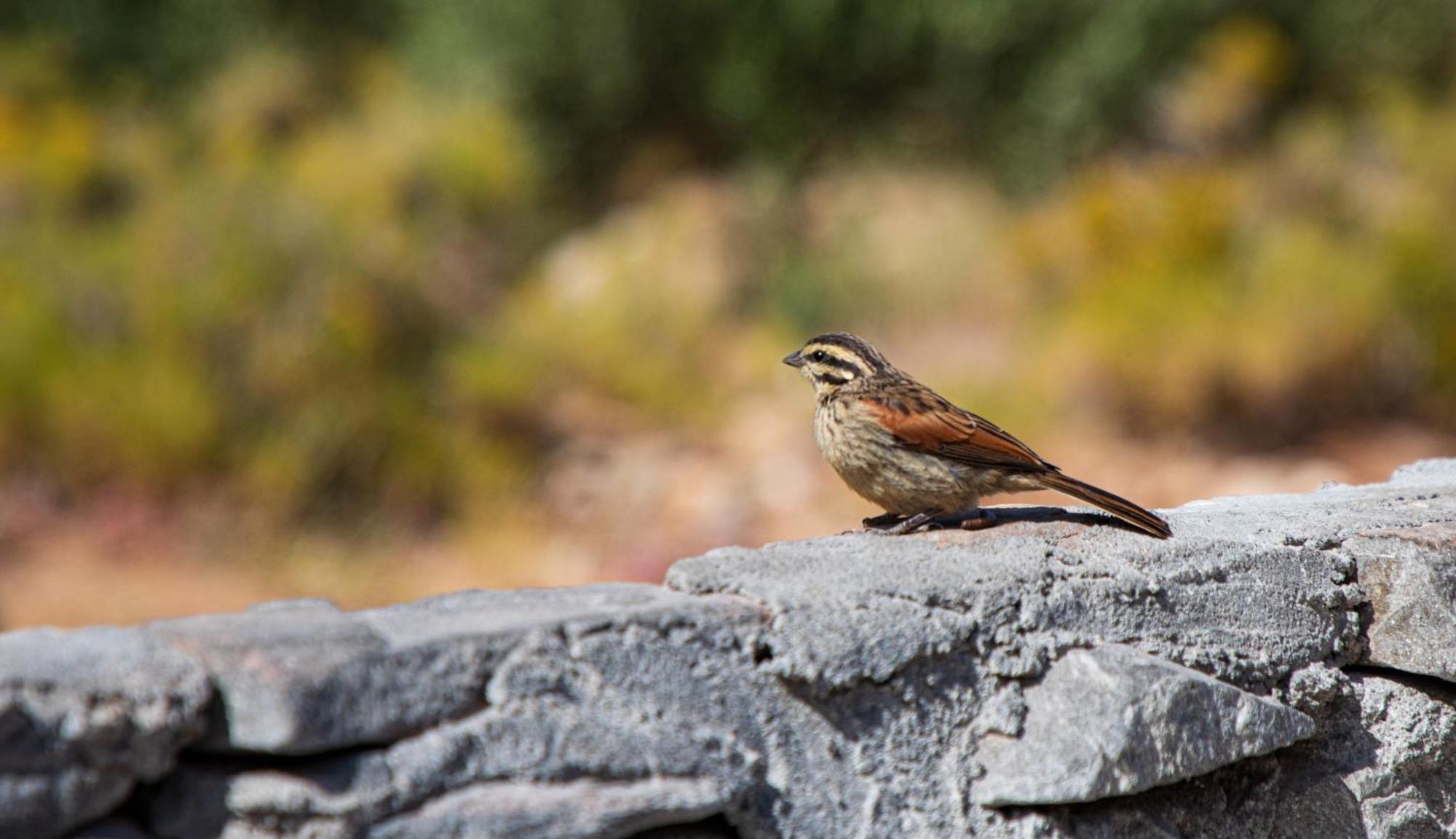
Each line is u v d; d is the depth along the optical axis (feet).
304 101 66.13
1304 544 15.79
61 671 9.51
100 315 48.24
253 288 48.85
